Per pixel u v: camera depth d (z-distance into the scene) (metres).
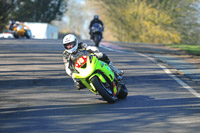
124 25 171.25
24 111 22.50
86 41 82.94
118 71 26.50
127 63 45.69
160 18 162.38
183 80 36.06
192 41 164.00
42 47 61.31
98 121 20.09
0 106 23.86
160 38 165.25
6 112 22.19
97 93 25.19
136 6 167.12
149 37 166.88
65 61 24.61
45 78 34.50
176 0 162.62
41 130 18.06
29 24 154.88
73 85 32.12
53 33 174.25
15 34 94.50
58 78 34.75
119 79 26.55
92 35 64.50
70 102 25.66
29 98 26.61
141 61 48.22
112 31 178.38
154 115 21.66
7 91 28.78
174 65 45.47
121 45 78.00
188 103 25.69
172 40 163.38
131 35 172.00
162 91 30.28
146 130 18.28
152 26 163.75
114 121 20.12
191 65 45.97
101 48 65.50
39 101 25.70
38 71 37.81
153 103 25.47
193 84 34.09
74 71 24.61
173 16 162.88
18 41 73.38
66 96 27.75
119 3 173.00
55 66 41.28
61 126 18.92
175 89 31.27
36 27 154.88
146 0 167.88
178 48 74.38
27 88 30.14
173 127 18.91
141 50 66.56
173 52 65.06
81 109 23.31
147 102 25.81
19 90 29.30
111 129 18.42
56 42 75.56
